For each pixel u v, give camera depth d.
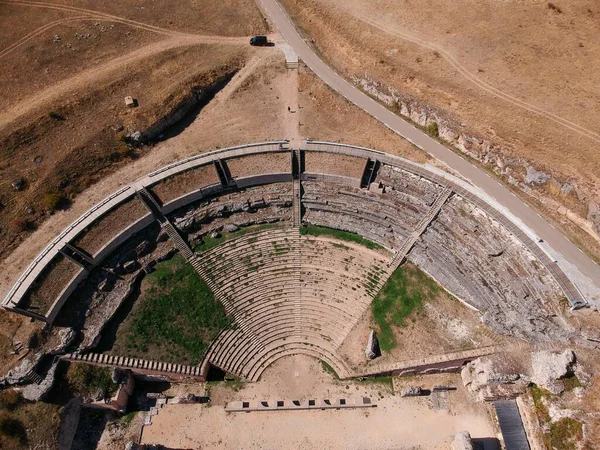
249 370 45.94
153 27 63.53
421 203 50.06
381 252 51.09
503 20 59.16
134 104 54.56
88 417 42.62
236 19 65.00
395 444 41.84
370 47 57.78
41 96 54.78
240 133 54.56
